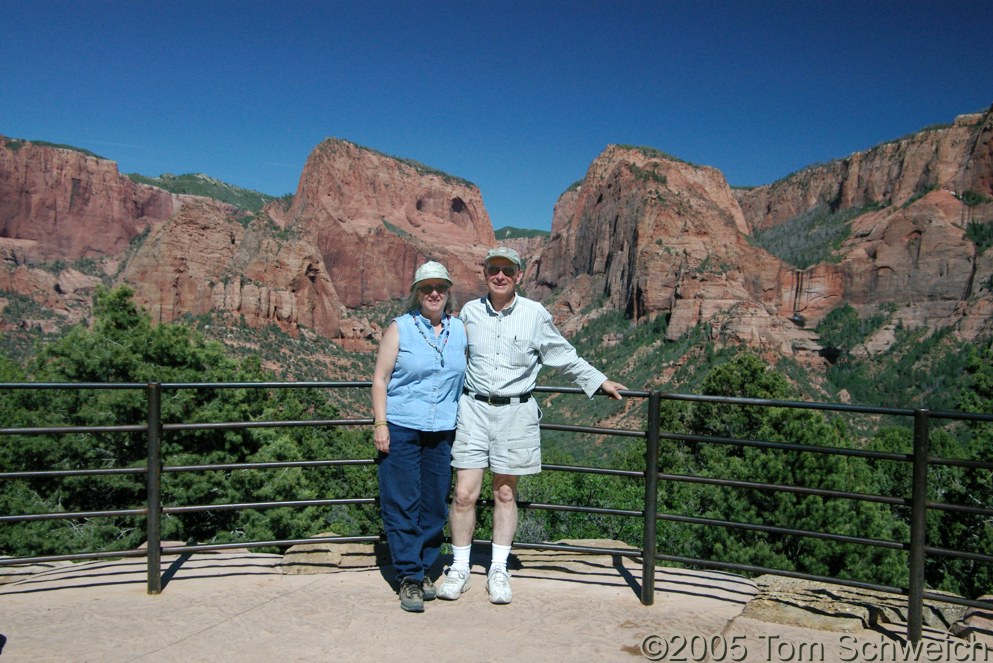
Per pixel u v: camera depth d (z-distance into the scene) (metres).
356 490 24.83
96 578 5.22
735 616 4.72
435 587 4.93
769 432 19.28
